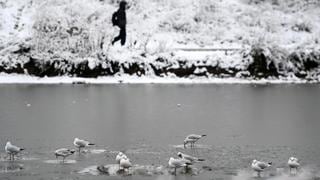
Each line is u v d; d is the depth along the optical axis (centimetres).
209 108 5728
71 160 3412
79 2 9131
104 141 3981
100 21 8931
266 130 4488
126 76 8525
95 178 3009
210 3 10650
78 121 4825
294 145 3916
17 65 8538
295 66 8888
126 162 3109
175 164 3064
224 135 4253
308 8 11488
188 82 8456
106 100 6275
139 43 9200
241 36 9912
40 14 8694
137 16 10194
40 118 4978
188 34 9850
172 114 5272
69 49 8612
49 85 7975
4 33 9469
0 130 4384
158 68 8600
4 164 3303
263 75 8700
